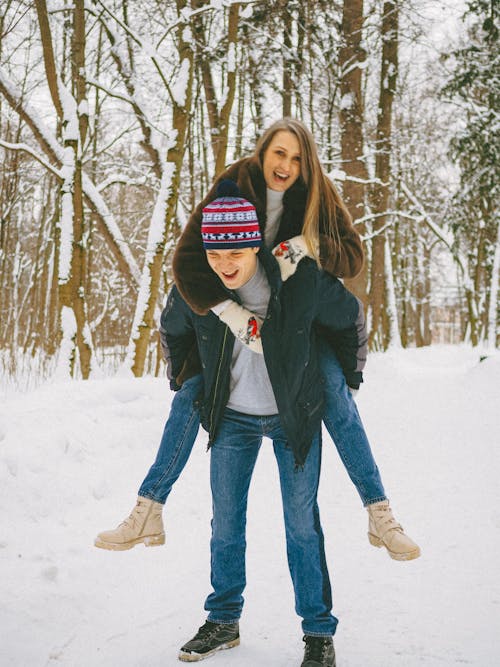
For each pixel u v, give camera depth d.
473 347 22.09
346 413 2.67
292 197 2.69
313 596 2.65
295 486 2.65
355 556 3.92
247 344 2.54
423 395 9.21
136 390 6.42
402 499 4.89
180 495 5.08
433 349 21.31
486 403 8.05
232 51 10.33
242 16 11.94
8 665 2.68
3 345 10.73
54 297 15.79
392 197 21.88
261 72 13.48
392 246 26.84
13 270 20.55
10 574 3.40
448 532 4.18
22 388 8.73
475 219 22.64
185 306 2.69
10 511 4.25
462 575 3.54
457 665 2.66
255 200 2.63
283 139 2.62
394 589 3.42
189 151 12.59
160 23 11.70
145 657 2.79
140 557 3.91
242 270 2.48
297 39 13.87
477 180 19.78
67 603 3.18
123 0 11.32
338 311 2.65
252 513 4.77
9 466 4.57
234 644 2.88
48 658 2.76
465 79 18.03
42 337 12.93
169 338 2.81
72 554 3.82
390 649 2.80
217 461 2.77
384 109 15.73
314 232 2.59
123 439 5.50
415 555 2.47
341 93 13.55
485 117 18.27
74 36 9.56
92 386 6.39
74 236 9.29
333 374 2.71
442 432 6.85
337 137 15.48
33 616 3.01
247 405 2.68
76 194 9.30
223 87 13.14
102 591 3.41
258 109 13.70
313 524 2.68
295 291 2.49
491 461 5.66
